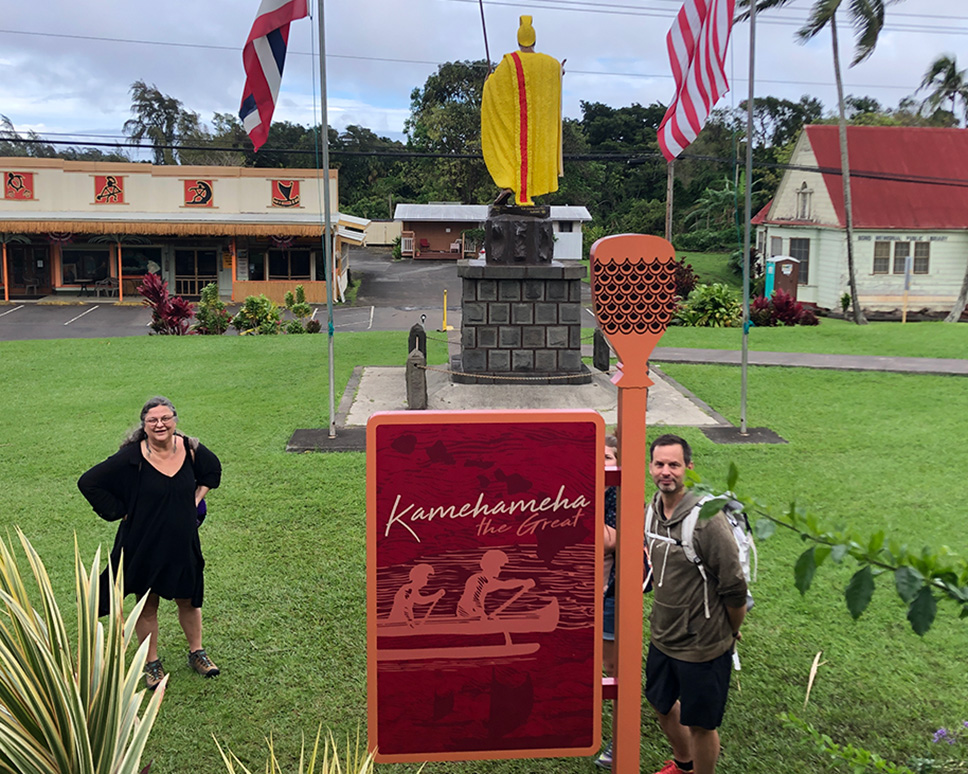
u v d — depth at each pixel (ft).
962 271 107.96
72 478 31.27
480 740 11.74
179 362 55.31
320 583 22.16
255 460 33.42
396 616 11.43
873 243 106.63
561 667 11.69
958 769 14.06
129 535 16.85
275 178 123.65
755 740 15.48
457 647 11.54
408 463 11.19
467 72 197.36
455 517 11.32
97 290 127.03
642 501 11.80
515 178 42.06
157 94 232.73
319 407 42.37
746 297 37.60
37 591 21.59
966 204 107.86
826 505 28.37
